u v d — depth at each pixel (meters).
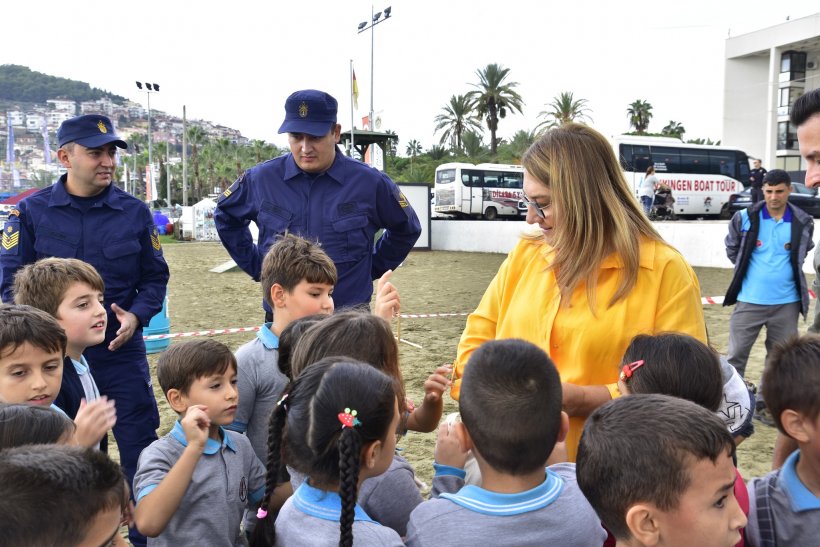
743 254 4.84
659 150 24.69
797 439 1.65
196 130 74.75
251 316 9.95
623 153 24.27
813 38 39.59
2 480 1.13
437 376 2.21
